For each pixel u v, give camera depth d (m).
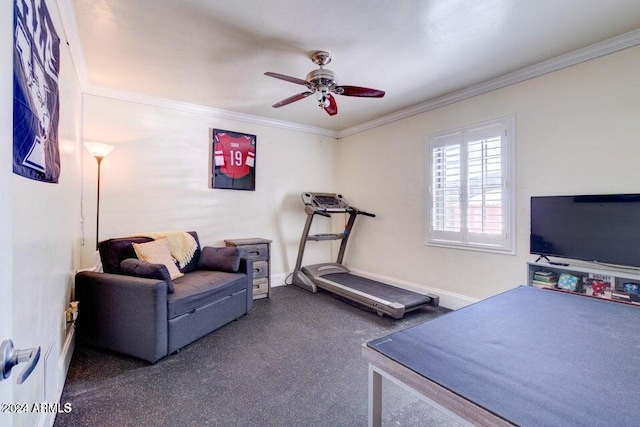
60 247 1.96
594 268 2.37
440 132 3.61
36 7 1.27
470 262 3.32
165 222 3.65
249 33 2.26
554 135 2.69
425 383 0.91
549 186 2.72
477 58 2.64
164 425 1.63
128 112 3.42
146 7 1.96
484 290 3.20
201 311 2.64
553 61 2.65
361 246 4.76
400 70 2.87
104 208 3.29
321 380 2.06
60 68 1.93
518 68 2.83
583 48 2.46
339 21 2.12
